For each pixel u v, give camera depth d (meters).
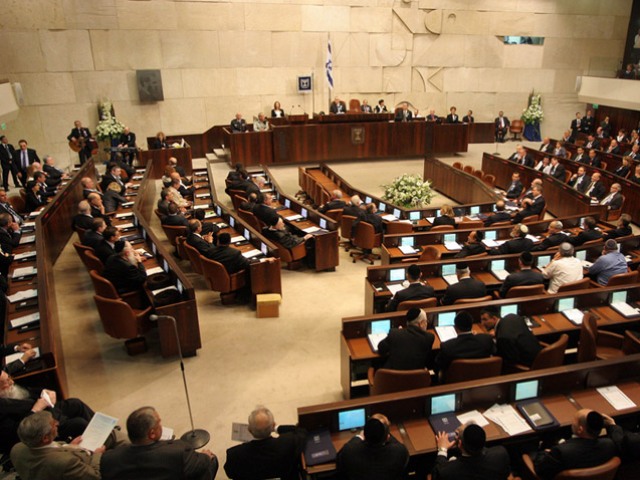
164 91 17.81
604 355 5.71
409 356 4.88
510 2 20.08
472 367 4.79
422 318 5.11
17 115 15.32
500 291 6.72
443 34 19.91
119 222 10.03
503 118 20.55
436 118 18.55
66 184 11.34
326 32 18.78
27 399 4.40
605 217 11.52
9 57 15.77
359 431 4.16
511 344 5.06
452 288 6.22
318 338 7.16
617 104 17.91
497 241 8.81
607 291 6.23
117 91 17.36
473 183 12.96
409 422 4.27
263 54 18.44
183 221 9.61
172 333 6.48
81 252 8.32
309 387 6.08
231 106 18.69
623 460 3.80
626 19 21.03
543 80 21.30
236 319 7.67
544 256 7.66
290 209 11.03
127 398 5.88
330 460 3.84
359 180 15.57
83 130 15.98
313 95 19.38
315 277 9.23
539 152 15.57
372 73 19.69
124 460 3.37
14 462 3.63
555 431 4.21
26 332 5.59
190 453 3.57
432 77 20.36
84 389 6.04
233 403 5.80
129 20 16.86
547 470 3.70
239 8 17.73
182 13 17.28
